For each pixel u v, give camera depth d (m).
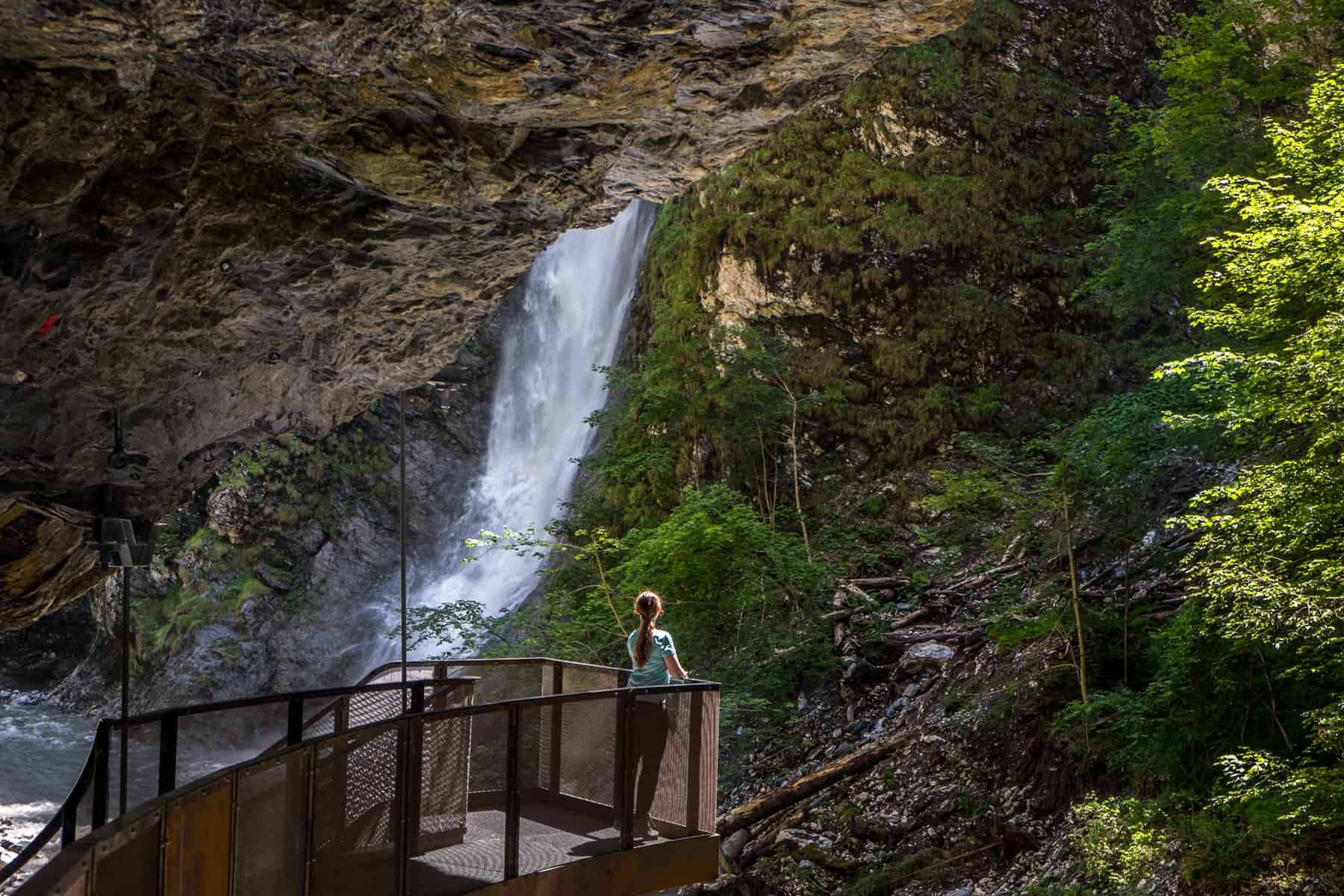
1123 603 15.72
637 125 8.78
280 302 9.79
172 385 9.83
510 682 10.25
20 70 6.62
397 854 6.72
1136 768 12.68
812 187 27.11
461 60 7.52
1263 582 9.45
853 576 22.30
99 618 32.19
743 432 24.75
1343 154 10.56
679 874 8.32
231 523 30.70
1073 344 25.45
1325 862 9.88
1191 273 18.92
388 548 31.70
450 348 11.60
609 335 31.19
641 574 20.56
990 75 27.98
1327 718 9.75
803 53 7.81
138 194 7.84
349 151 8.44
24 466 9.64
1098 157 22.78
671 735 8.45
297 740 7.31
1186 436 14.60
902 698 18.17
